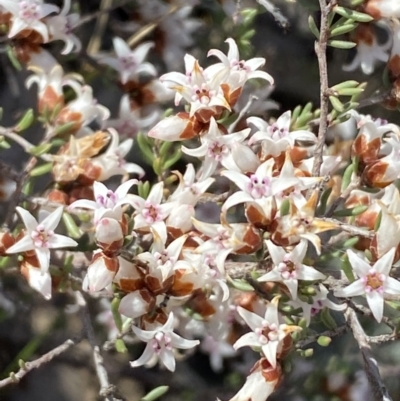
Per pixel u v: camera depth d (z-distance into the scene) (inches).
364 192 14.0
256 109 15.2
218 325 14.0
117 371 17.0
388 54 14.8
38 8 14.5
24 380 17.4
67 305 16.0
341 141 15.2
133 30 16.0
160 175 14.4
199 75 13.5
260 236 13.2
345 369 16.3
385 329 16.6
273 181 13.1
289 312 13.6
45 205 14.2
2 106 16.7
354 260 13.1
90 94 14.7
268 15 16.8
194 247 13.5
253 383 13.2
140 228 13.4
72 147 14.3
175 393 17.1
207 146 13.4
